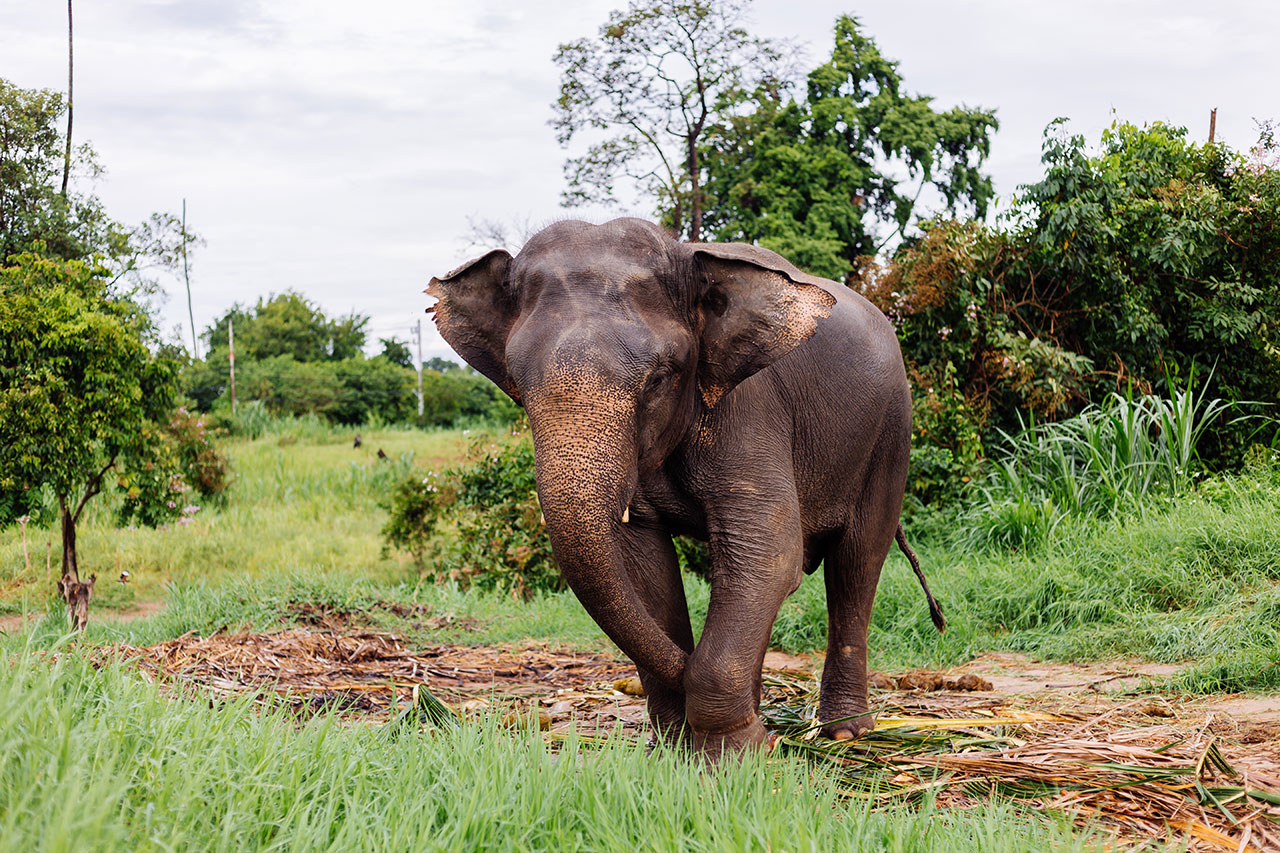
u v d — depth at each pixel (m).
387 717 4.71
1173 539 7.79
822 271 22.34
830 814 2.93
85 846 1.90
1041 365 12.18
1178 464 10.16
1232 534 7.55
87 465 8.98
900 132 24.81
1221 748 4.25
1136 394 12.58
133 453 10.57
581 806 2.86
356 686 5.55
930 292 12.38
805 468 4.55
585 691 5.82
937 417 11.62
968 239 12.63
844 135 25.42
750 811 2.92
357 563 13.48
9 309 8.83
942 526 10.45
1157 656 6.39
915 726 4.62
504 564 11.15
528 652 7.43
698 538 4.36
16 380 8.86
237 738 2.92
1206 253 12.62
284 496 18.72
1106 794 3.57
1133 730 4.59
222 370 39.09
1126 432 10.08
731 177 23.69
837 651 5.01
